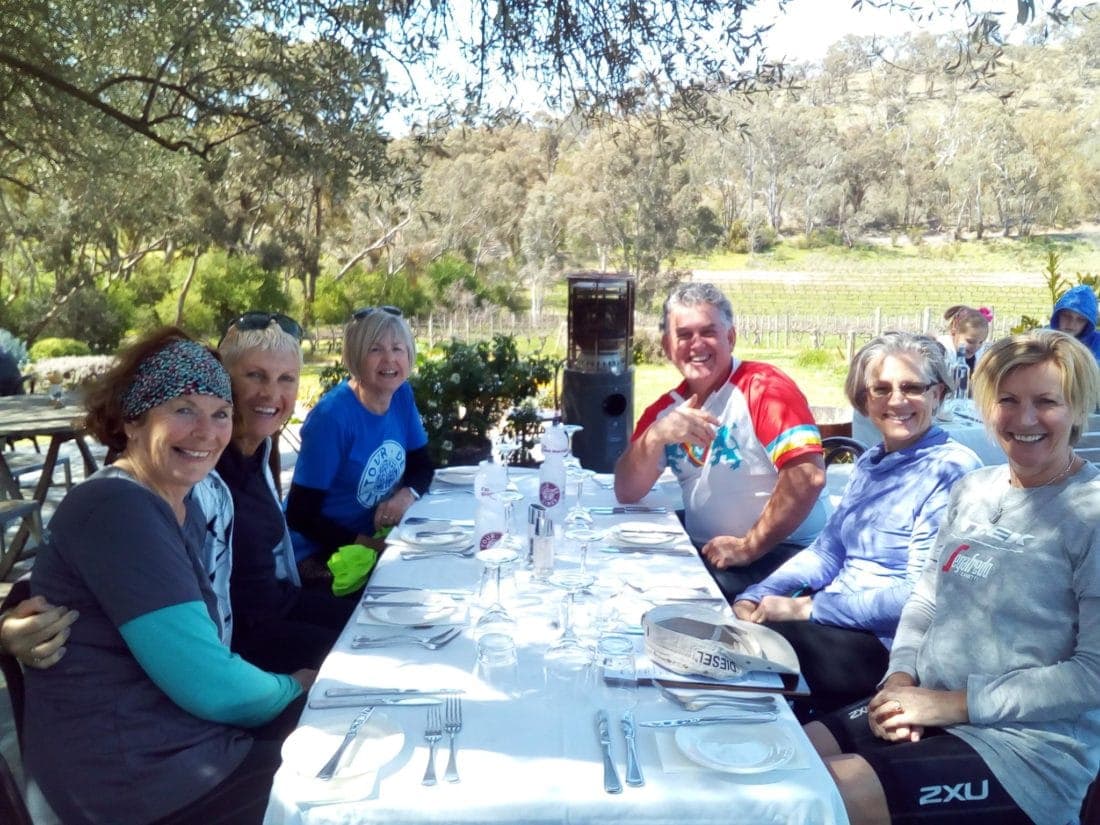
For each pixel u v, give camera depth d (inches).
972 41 145.5
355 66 232.7
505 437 230.2
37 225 754.8
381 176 248.5
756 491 125.4
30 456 314.7
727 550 122.8
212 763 68.9
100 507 67.6
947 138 2349.9
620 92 200.2
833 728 83.1
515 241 1545.3
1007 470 83.2
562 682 70.1
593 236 1312.7
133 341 76.7
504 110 217.8
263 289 1059.3
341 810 54.6
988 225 2428.6
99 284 960.9
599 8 194.5
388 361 130.3
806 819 55.4
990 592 77.1
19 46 250.4
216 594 87.0
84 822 66.6
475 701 67.5
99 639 67.2
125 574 66.1
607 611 84.2
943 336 309.6
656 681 70.2
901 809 70.3
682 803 55.2
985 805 71.4
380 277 1311.5
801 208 2417.6
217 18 235.1
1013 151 2308.1
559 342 942.4
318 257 1128.8
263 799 68.2
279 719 79.8
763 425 121.6
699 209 1211.2
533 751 60.2
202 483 84.8
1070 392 75.4
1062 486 76.8
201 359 75.1
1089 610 72.2
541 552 95.3
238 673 70.7
